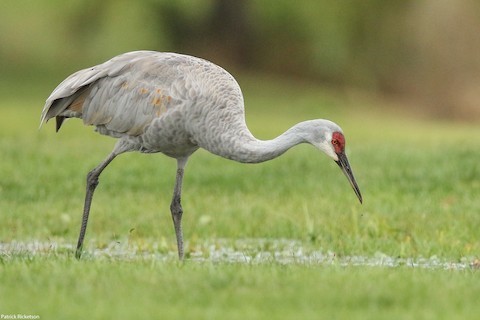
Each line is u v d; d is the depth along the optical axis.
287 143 11.24
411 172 17.72
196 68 11.52
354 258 11.86
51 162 18.86
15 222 14.00
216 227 13.80
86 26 40.34
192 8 39.69
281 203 15.41
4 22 41.25
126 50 39.53
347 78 42.75
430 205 15.05
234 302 7.82
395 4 42.03
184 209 15.02
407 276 8.94
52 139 23.62
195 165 19.02
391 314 7.48
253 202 15.47
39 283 8.47
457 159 18.98
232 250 12.58
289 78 43.81
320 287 8.28
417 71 42.31
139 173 17.91
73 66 41.22
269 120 32.50
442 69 41.91
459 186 16.59
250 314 7.41
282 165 18.97
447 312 7.59
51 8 39.19
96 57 40.72
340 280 8.56
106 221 14.21
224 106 11.31
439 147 21.67
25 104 34.19
